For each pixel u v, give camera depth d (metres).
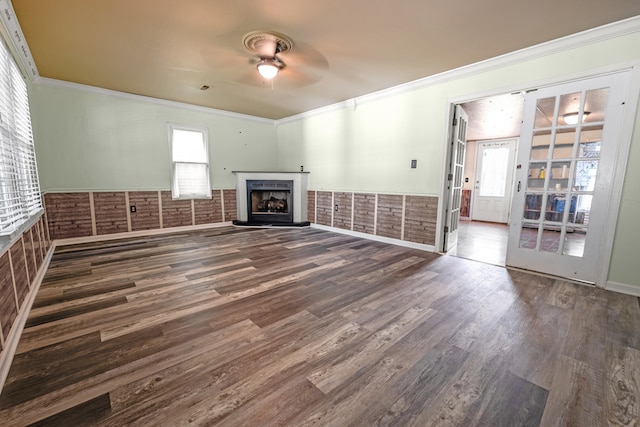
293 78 3.83
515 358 1.65
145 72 3.62
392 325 2.00
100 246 4.05
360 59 3.20
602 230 2.68
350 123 4.96
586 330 1.95
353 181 5.00
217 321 2.02
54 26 2.50
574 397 1.36
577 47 2.69
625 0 2.09
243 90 4.37
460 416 1.24
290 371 1.52
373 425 1.19
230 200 5.97
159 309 2.18
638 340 1.84
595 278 2.74
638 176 2.48
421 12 2.29
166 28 2.55
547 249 3.04
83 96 4.20
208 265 3.25
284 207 6.15
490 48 2.92
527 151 3.11
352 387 1.41
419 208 4.08
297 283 2.74
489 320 2.08
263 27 2.53
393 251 3.97
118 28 2.55
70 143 4.13
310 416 1.23
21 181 2.39
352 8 2.24
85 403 1.28
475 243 4.59
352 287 2.67
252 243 4.37
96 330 1.88
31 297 2.26
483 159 7.45
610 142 2.59
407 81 3.95
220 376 1.47
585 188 2.78
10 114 2.27
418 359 1.63
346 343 1.78
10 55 2.39
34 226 2.70
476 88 3.39
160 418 1.21
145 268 3.12
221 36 2.70
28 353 1.62
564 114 2.84
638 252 2.52
